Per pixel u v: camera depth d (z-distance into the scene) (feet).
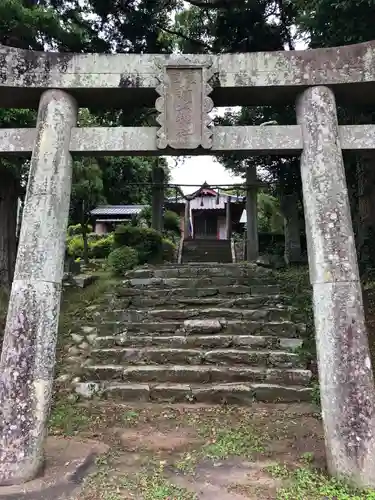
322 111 13.17
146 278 30.45
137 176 76.84
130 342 22.77
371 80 13.15
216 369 20.04
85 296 29.84
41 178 12.96
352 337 11.62
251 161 42.22
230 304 26.07
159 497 10.43
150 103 14.75
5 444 11.29
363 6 17.83
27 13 20.48
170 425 16.01
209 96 14.14
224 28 29.60
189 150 13.37
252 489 11.00
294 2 24.35
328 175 12.72
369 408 11.16
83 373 20.67
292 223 41.09
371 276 26.27
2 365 11.81
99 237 58.13
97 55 13.76
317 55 13.53
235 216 77.10
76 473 11.79
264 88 13.62
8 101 14.56
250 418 16.63
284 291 28.60
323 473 11.64
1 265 26.50
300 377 19.42
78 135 13.56
